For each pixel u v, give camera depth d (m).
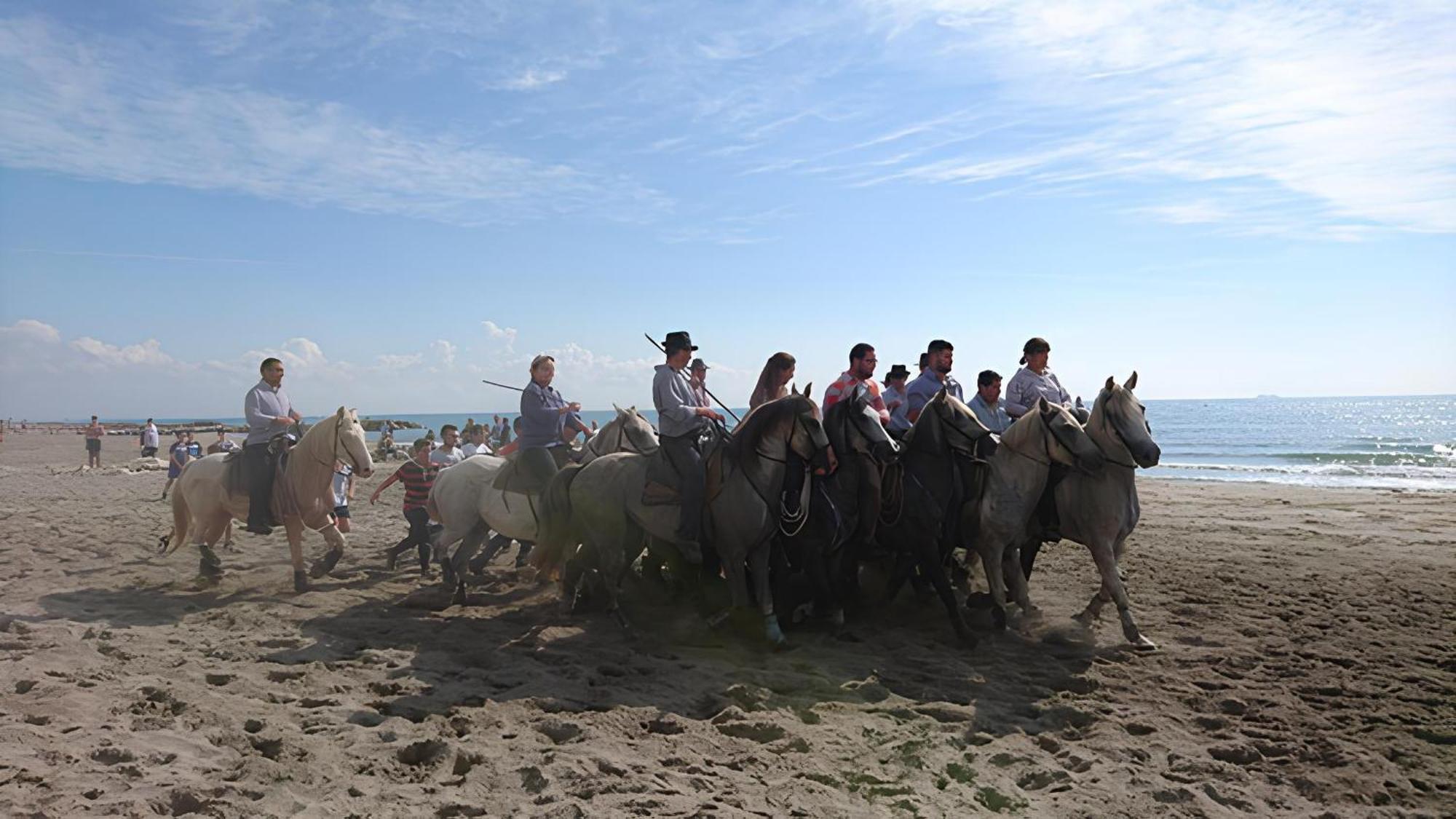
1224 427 89.69
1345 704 6.74
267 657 7.45
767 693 6.68
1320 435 70.38
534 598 10.00
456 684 6.84
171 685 6.51
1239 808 5.06
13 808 4.43
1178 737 6.09
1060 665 7.64
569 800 4.79
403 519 17.39
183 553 12.83
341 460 9.91
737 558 7.93
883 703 6.64
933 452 8.31
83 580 10.71
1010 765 5.59
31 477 29.38
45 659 7.11
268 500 9.80
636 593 10.00
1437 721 6.38
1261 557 13.10
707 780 5.14
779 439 7.79
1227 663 7.71
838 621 8.66
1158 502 22.52
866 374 8.66
